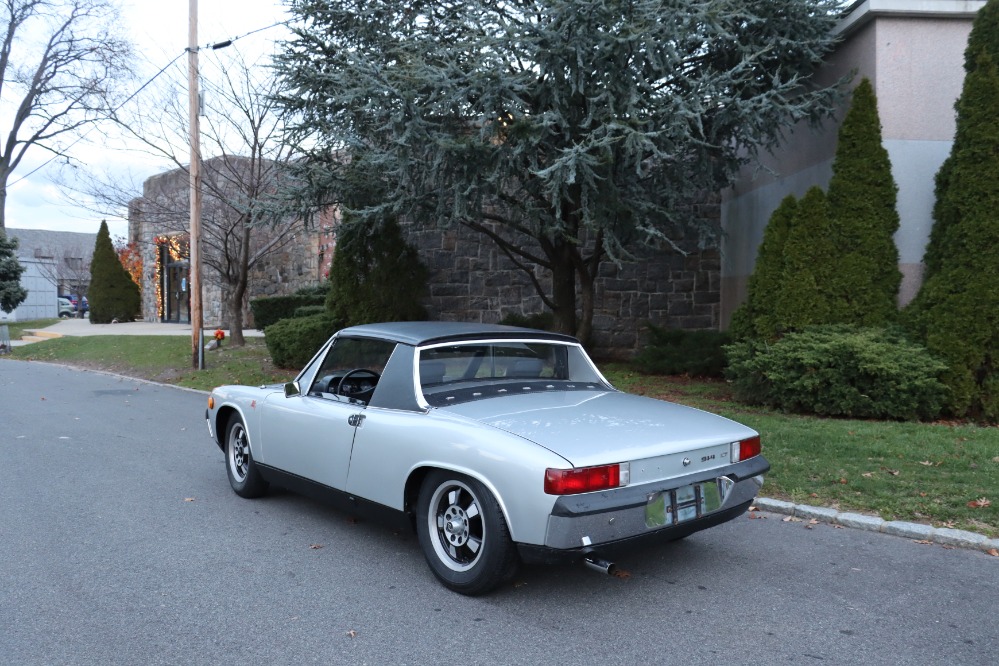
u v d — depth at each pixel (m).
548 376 5.46
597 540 3.93
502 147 10.44
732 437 4.61
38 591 4.53
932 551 5.27
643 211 11.08
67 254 52.50
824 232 10.38
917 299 9.84
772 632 3.96
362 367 5.34
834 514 5.93
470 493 4.33
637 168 9.80
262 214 13.20
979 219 9.16
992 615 4.20
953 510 5.82
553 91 10.23
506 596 4.45
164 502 6.55
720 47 11.27
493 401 4.80
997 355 8.99
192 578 4.74
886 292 10.29
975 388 9.04
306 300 23.47
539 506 3.89
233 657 3.68
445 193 11.48
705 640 3.87
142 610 4.24
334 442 5.25
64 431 10.09
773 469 7.04
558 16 9.66
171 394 14.12
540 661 3.63
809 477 6.80
